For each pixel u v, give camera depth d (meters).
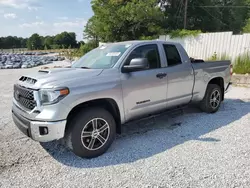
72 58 26.39
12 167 2.94
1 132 4.18
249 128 4.22
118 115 3.48
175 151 3.33
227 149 3.34
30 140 3.82
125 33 18.39
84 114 3.08
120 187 2.48
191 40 12.40
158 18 17.59
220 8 28.17
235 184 2.48
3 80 10.72
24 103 3.14
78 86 2.99
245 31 23.17
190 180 2.58
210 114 5.20
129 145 3.60
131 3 17.39
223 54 10.78
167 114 4.63
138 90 3.62
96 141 3.25
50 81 2.95
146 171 2.80
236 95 7.17
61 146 3.59
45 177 2.71
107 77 3.30
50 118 2.80
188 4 24.12
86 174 2.77
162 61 4.07
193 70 4.58
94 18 22.22
